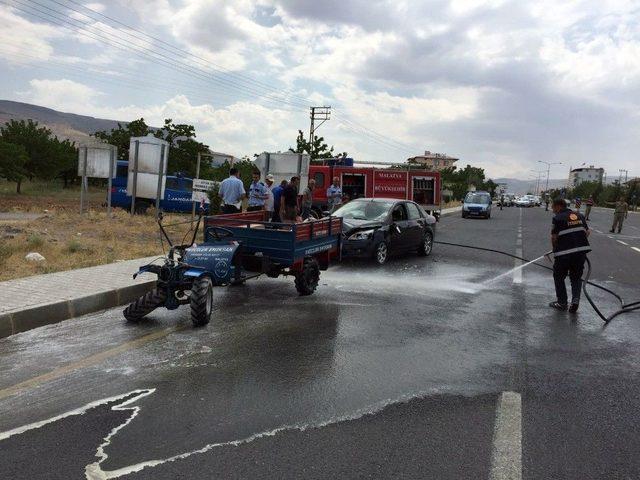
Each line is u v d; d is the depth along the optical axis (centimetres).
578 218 840
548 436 390
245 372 509
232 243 789
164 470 329
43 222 1675
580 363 570
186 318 714
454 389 479
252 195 1434
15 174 3331
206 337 625
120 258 1102
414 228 1402
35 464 334
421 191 2878
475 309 820
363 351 585
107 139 4691
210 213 1925
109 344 591
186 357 551
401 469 336
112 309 762
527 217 4247
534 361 571
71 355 552
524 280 1113
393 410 429
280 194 1426
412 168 2947
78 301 723
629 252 1741
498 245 1836
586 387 495
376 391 469
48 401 434
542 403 453
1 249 1045
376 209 1341
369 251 1222
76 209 2438
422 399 454
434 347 609
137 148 1920
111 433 378
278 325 686
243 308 780
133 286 818
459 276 1138
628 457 361
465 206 3897
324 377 500
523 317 781
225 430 386
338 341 620
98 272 927
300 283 866
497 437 384
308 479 322
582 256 827
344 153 2962
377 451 359
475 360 567
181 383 477
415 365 543
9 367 513
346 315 749
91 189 4497
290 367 526
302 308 786
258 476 324
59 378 485
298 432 385
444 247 1722
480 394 469
